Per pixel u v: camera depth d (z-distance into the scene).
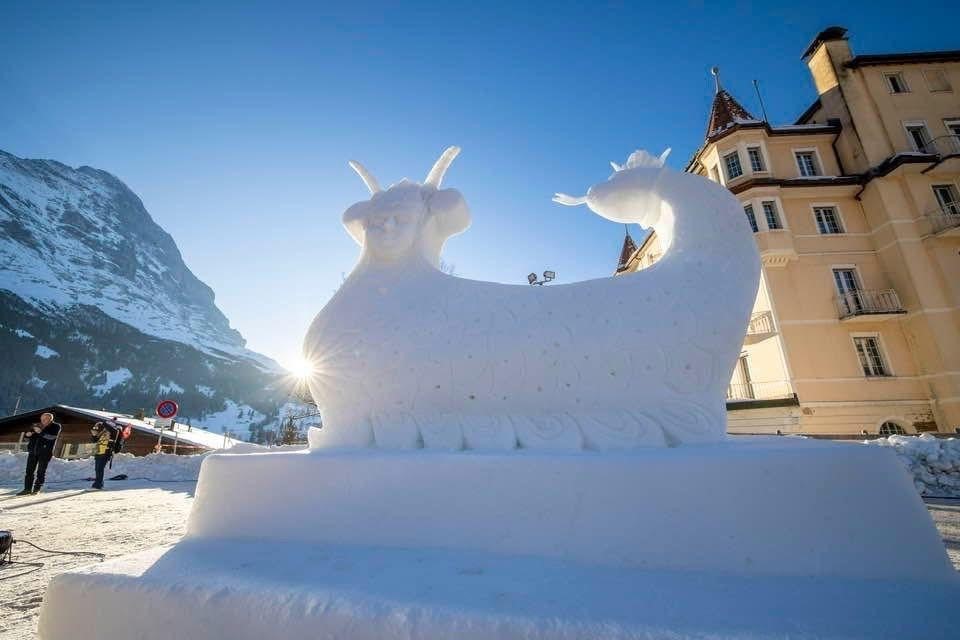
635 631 0.99
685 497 1.40
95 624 1.30
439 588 1.22
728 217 2.02
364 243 2.46
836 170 15.65
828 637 0.97
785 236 14.08
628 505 1.42
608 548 1.40
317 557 1.48
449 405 1.93
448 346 1.97
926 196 14.19
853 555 1.30
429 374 1.96
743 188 14.67
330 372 2.10
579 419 1.78
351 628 1.09
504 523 1.50
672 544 1.37
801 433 12.74
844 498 1.35
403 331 2.05
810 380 13.15
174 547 1.65
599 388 1.81
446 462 1.61
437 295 2.15
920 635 0.98
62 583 1.38
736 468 1.40
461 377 1.93
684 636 0.97
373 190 2.57
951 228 13.29
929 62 16.06
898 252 13.87
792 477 1.38
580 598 1.16
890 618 1.05
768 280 14.12
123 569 1.41
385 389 2.00
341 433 2.03
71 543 3.85
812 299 13.98
